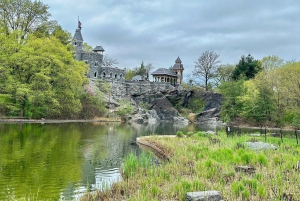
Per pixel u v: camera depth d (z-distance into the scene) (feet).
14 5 247.50
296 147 83.20
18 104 186.09
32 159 71.61
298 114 164.76
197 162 58.03
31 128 141.38
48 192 47.83
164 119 309.63
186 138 105.50
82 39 320.29
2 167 62.49
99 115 248.32
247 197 39.55
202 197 37.65
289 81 173.99
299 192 40.65
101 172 62.08
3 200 43.11
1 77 179.22
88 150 88.58
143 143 104.53
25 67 191.83
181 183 43.37
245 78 315.58
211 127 223.51
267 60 331.16
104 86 304.91
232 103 265.95
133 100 330.75
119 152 87.86
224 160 59.72
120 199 41.14
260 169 54.19
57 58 211.41
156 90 353.31
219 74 390.42
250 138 99.55
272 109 229.04
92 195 44.04
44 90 194.70
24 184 51.55
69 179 55.77
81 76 242.58
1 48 199.62
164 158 79.77
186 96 337.72
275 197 39.60
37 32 257.96
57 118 210.79
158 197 40.50
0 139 99.96
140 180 48.03
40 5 259.39
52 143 98.02
